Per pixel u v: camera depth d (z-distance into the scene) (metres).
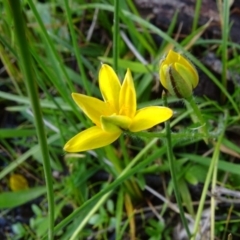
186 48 0.15
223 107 0.15
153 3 0.17
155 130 0.14
